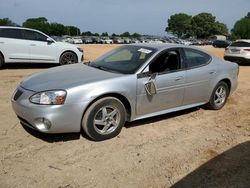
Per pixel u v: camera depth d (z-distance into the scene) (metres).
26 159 4.10
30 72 10.55
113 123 4.81
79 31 106.94
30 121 4.41
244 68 14.82
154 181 3.73
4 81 8.73
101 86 4.58
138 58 5.34
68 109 4.35
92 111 4.54
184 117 6.01
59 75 4.95
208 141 4.94
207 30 123.81
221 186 3.68
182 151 4.54
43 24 102.25
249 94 8.30
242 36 113.44
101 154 4.32
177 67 5.57
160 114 5.45
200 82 5.90
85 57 16.98
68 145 4.54
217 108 6.54
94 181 3.67
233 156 4.45
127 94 4.84
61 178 3.70
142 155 4.35
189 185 3.67
